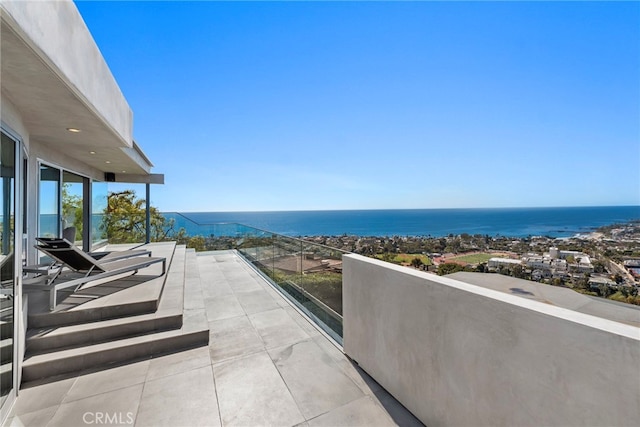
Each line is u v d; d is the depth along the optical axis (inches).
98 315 125.1
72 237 202.2
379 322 95.2
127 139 174.4
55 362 101.9
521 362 53.1
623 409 39.8
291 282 197.0
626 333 40.1
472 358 62.9
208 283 228.7
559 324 47.2
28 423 79.2
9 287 87.7
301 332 138.6
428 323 75.1
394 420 80.1
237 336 134.0
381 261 102.1
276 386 95.9
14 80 84.0
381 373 94.9
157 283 166.7
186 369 106.2
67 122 128.1
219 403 87.7
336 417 81.6
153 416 82.2
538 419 50.3
